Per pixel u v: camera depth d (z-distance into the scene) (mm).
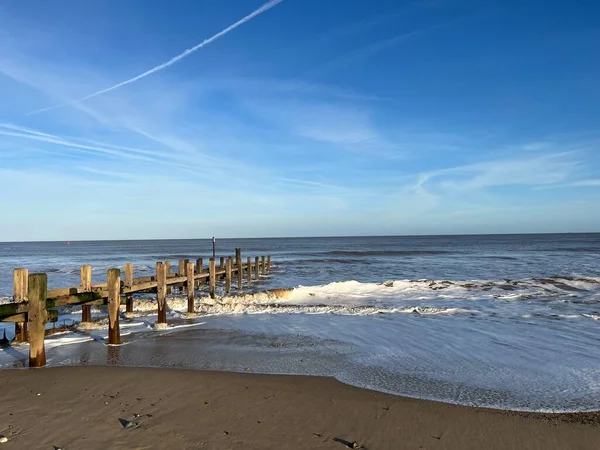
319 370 8172
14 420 5707
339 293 19562
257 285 25500
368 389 7031
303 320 13477
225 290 22344
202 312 14867
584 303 16531
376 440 5191
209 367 8398
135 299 17484
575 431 5469
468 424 5652
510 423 5691
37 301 8320
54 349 9953
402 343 10453
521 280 22953
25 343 10414
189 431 5387
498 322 12984
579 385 7355
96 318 13867
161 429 5438
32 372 7770
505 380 7613
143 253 76688
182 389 6867
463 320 13336
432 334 11430
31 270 36781
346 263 42125
